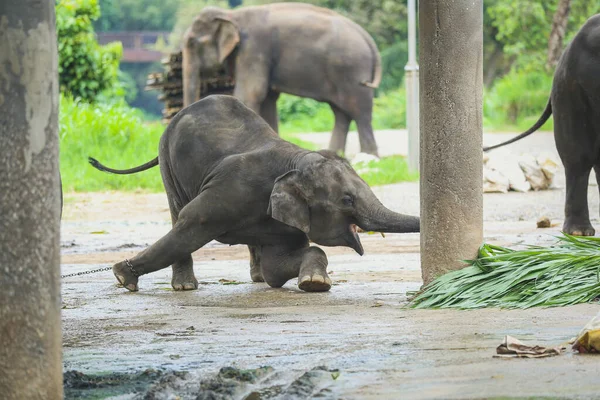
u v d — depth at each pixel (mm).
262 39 34062
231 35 34000
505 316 9172
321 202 11438
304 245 12297
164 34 104688
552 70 55438
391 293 11453
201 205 11984
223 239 12336
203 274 14078
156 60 98062
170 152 12945
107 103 41156
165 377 7137
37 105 5695
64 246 17922
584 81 14758
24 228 5688
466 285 10188
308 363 7531
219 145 12359
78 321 10094
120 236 19562
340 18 34750
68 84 40406
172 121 13070
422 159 10688
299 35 34094
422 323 9070
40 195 5723
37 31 5676
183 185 12750
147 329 9477
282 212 11297
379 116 56438
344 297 11250
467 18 10422
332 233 11570
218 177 11992
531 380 6578
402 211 22297
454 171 10484
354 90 34156
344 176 11547
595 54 14648
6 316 5684
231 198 11867
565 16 55812
